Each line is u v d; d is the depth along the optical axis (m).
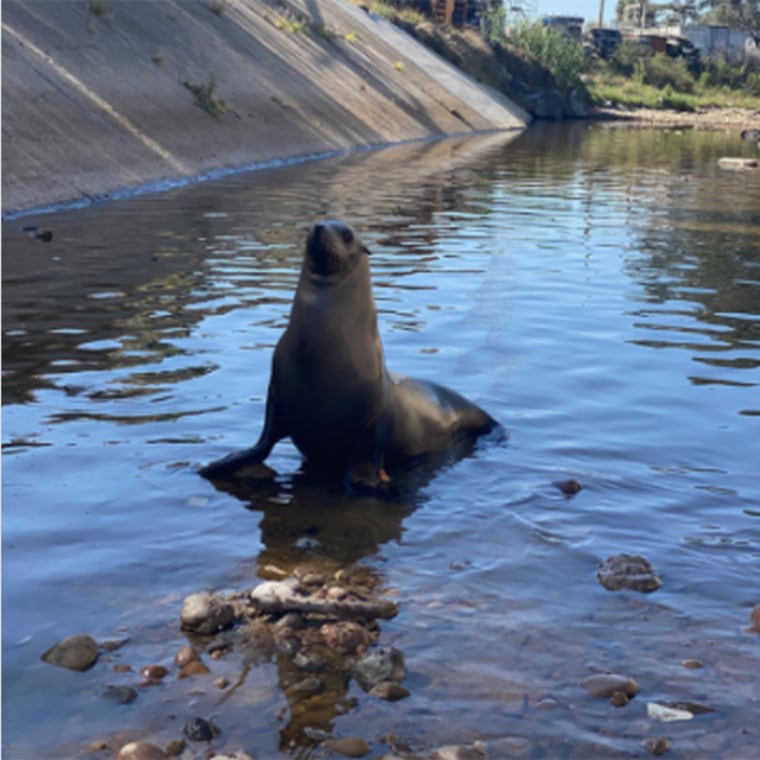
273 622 2.28
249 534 2.75
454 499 3.04
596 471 3.26
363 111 16.55
